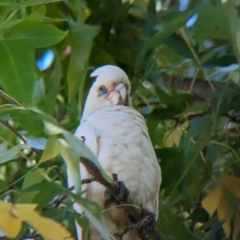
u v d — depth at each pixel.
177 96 7.67
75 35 6.30
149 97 8.07
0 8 5.77
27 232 5.75
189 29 7.80
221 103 7.10
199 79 8.22
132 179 5.92
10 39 5.34
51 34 5.36
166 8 7.95
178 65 7.92
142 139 6.09
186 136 6.95
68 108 6.95
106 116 6.17
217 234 6.88
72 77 6.28
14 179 6.68
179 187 6.96
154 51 7.16
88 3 7.34
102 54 7.21
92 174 5.12
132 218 5.89
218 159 7.35
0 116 4.80
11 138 5.89
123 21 7.34
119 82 6.56
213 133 6.81
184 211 7.25
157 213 6.27
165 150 6.91
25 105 5.17
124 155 5.94
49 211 5.45
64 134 4.53
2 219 3.98
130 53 7.27
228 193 6.14
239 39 6.50
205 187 7.18
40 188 4.77
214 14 7.39
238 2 6.89
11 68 5.33
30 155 6.68
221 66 7.51
